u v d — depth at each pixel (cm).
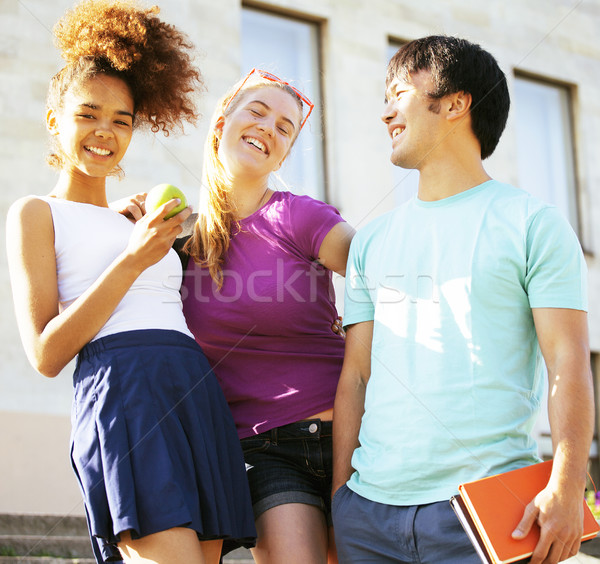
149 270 332
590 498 729
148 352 313
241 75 1080
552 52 1333
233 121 384
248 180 382
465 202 331
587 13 1378
